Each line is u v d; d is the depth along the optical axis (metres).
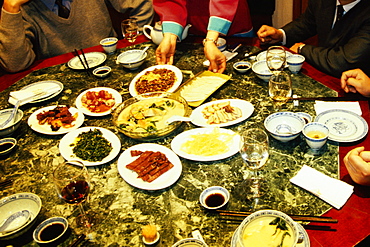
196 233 1.50
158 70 2.76
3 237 1.53
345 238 1.42
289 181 1.72
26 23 3.42
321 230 1.46
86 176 1.62
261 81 2.53
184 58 2.96
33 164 2.04
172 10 2.88
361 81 2.20
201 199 1.64
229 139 1.99
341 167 1.77
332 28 2.90
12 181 1.93
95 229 1.59
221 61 2.64
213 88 2.45
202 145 1.96
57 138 2.24
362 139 1.92
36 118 2.39
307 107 2.21
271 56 2.22
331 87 2.37
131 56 3.04
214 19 2.65
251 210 1.59
